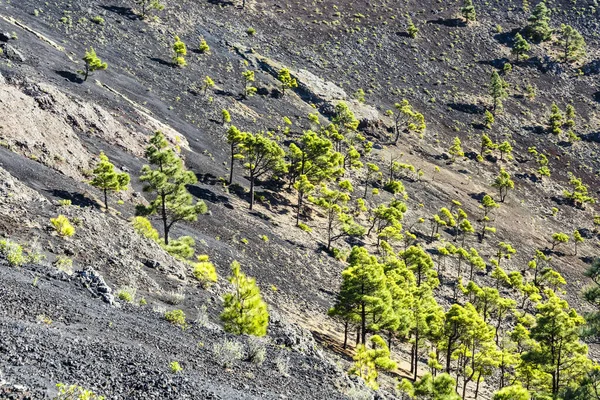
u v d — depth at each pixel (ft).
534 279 318.04
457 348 170.81
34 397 31.14
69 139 192.13
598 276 81.97
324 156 291.38
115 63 336.29
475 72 565.12
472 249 305.53
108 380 39.32
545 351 143.54
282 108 394.11
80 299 64.39
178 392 41.45
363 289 150.30
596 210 432.66
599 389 90.38
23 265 71.67
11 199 99.50
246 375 56.59
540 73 583.58
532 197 425.69
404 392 112.16
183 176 150.00
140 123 260.42
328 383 68.64
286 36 521.65
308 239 252.01
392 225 286.25
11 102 176.14
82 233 100.32
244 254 200.85
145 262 109.19
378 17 614.34
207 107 341.21
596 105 552.00
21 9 347.36
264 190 280.31
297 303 180.55
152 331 61.67
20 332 42.60
